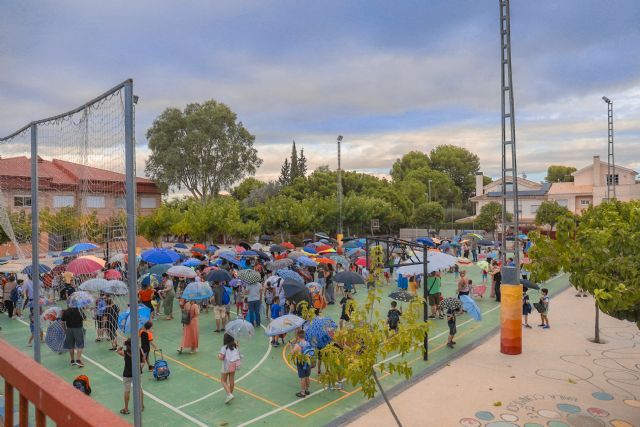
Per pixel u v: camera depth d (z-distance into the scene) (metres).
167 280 19.91
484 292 24.83
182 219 44.53
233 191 80.69
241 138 62.06
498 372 13.33
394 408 10.93
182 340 15.02
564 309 21.70
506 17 15.05
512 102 14.99
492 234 58.41
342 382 12.56
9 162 10.52
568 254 9.62
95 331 16.73
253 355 14.78
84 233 6.96
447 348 15.64
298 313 16.67
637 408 10.90
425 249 14.15
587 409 10.84
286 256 27.36
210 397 11.55
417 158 100.25
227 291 17.73
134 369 6.64
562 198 58.09
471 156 101.94
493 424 10.12
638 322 8.36
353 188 64.94
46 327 15.35
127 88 5.90
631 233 8.54
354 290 25.03
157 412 10.69
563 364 14.00
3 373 2.34
